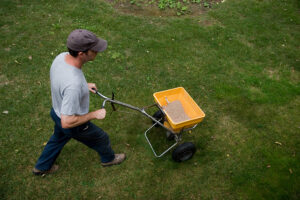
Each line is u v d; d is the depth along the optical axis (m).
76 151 3.75
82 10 6.92
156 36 6.25
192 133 4.16
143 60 5.48
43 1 7.11
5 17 6.36
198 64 5.52
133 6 7.45
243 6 7.77
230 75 5.30
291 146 4.05
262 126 4.32
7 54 5.27
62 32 6.06
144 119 4.32
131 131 4.12
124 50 5.72
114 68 5.22
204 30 6.62
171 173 3.59
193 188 3.44
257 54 5.95
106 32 6.22
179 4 7.59
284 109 4.65
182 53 5.78
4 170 3.44
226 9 7.59
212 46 6.08
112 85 4.85
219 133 4.18
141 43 5.96
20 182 3.33
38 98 4.47
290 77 5.38
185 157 3.68
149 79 5.05
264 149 3.97
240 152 3.92
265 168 3.72
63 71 2.35
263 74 5.39
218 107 4.61
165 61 5.52
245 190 3.45
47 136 3.91
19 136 3.87
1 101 4.35
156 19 6.93
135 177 3.51
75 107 2.35
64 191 3.30
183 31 6.52
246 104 4.69
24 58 5.22
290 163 3.80
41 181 3.37
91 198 3.26
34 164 3.55
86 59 2.42
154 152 3.58
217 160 3.79
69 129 2.67
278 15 7.45
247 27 6.86
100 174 3.52
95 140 2.97
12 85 4.65
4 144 3.74
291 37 6.60
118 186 3.41
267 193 3.42
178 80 5.10
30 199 3.19
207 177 3.57
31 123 4.07
